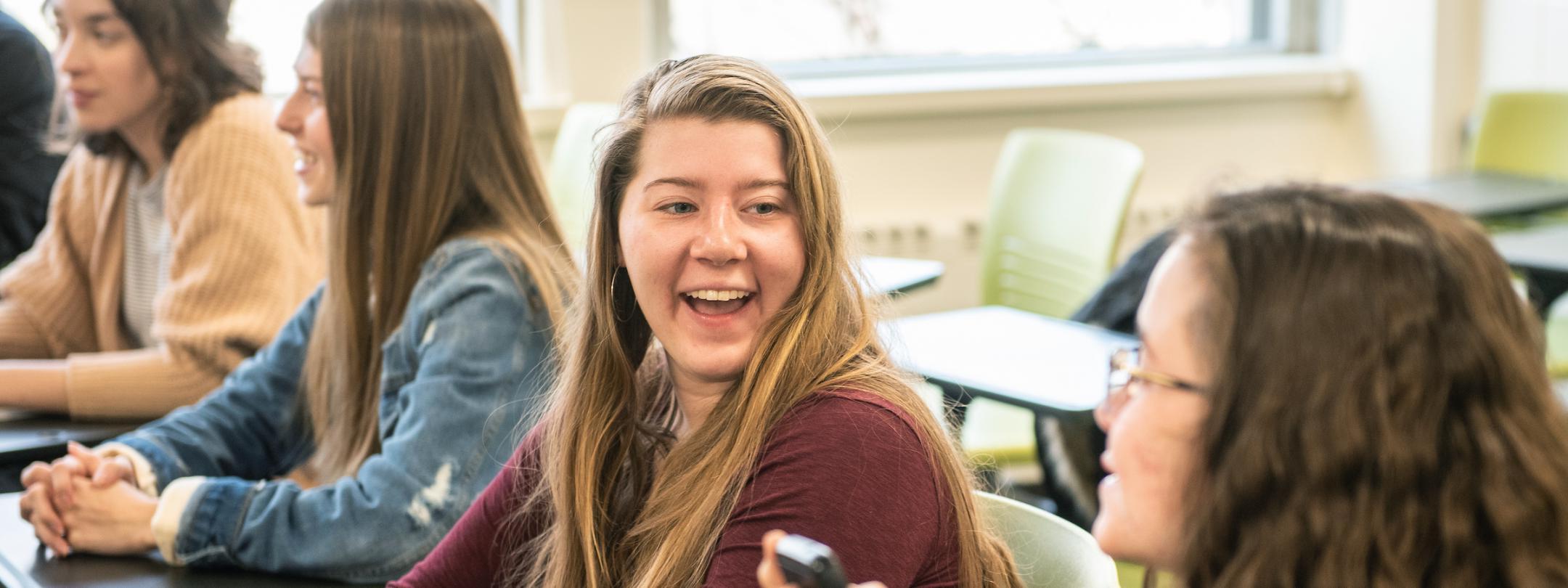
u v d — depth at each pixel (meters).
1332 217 0.73
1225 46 4.95
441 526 1.41
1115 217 2.78
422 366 1.49
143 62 2.01
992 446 2.59
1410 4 4.79
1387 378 0.70
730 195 1.11
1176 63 4.84
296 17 3.71
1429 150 4.80
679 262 1.12
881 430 1.06
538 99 3.92
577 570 1.21
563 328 1.43
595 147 1.21
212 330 1.91
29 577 1.38
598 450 1.22
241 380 1.79
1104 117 4.55
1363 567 0.70
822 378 1.10
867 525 1.03
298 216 2.03
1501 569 0.70
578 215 3.09
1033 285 3.03
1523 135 4.24
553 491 1.24
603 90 4.00
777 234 1.11
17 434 1.81
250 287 1.95
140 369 1.90
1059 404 1.91
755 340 1.13
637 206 1.14
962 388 2.03
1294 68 4.80
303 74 1.63
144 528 1.44
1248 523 0.72
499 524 1.30
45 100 2.85
